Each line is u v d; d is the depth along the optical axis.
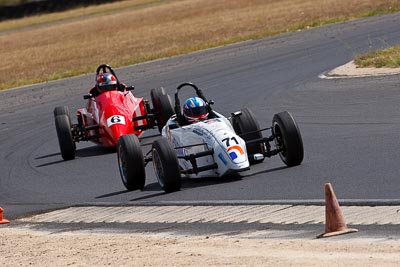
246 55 132.12
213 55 139.75
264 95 90.12
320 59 114.50
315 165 53.09
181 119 55.56
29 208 53.84
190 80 111.81
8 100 118.38
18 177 65.88
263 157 53.16
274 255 30.81
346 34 141.88
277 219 40.12
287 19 193.38
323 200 42.75
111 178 60.50
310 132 66.50
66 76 142.25
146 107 74.25
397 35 129.62
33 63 178.75
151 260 32.34
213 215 43.03
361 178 47.47
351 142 59.69
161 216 44.91
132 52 171.50
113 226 44.22
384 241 32.78
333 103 78.19
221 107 86.56
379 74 90.25
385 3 197.88
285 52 128.62
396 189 43.50
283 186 48.12
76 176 63.19
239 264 29.52
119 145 54.31
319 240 33.88
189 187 52.22
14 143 83.31
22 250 38.88
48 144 80.19
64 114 72.75
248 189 48.56
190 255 32.41
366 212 39.06
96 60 165.88
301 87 91.50
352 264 27.80
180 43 175.62
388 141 57.88
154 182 56.25
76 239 40.41
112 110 70.88
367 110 71.81
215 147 51.09
